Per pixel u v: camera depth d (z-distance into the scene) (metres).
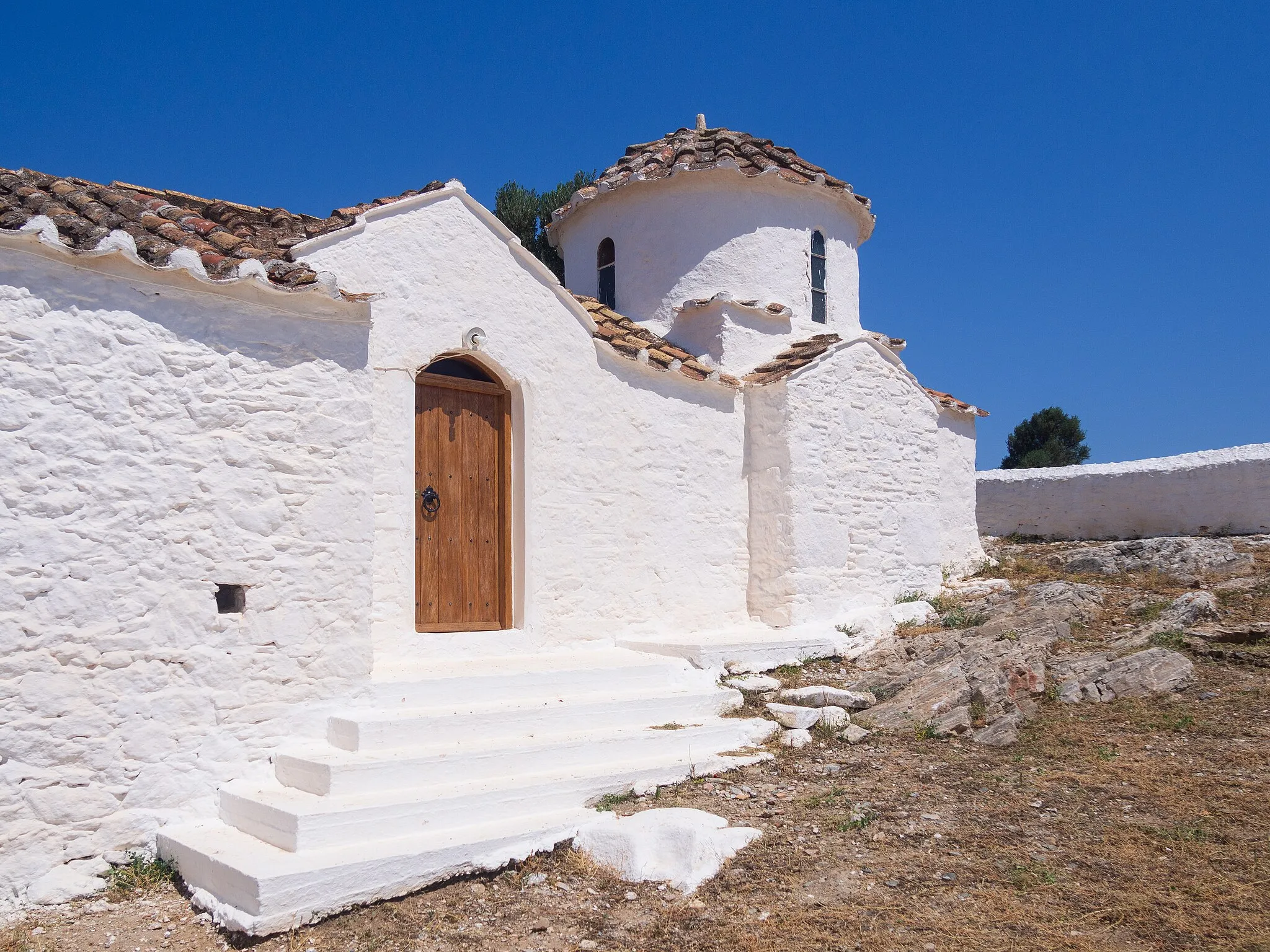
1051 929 5.50
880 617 12.09
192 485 6.80
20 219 6.66
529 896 6.02
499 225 9.82
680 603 11.40
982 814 7.10
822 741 8.79
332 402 7.56
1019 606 12.04
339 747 7.16
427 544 9.27
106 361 6.48
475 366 9.82
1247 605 11.58
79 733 6.21
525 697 8.37
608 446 10.77
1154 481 17.02
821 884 6.09
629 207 14.01
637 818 6.72
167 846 6.34
